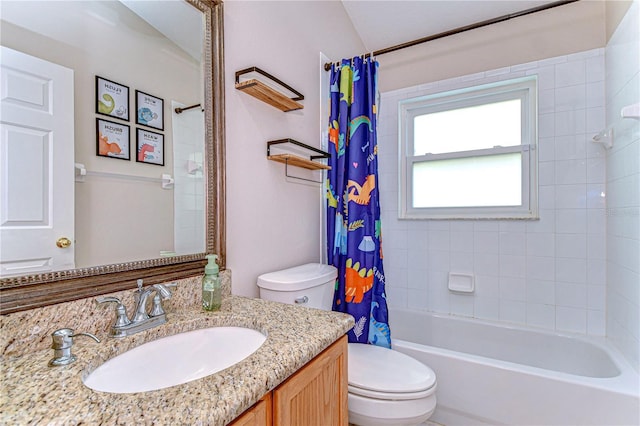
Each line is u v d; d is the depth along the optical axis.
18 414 0.48
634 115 1.28
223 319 0.95
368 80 1.79
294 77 1.69
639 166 1.43
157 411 0.49
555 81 2.00
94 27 0.85
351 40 2.32
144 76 0.97
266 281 1.33
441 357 1.65
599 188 1.90
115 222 0.88
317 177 1.88
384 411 1.21
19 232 0.70
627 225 1.58
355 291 1.70
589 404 1.35
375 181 1.75
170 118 1.04
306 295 1.35
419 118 2.51
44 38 0.76
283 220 1.58
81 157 0.82
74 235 0.80
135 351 0.78
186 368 0.85
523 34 2.08
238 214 1.30
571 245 1.97
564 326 1.99
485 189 2.27
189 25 1.11
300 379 0.74
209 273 1.02
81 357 0.67
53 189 0.76
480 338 2.17
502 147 2.20
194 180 1.11
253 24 1.40
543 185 2.04
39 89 0.75
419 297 2.44
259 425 0.62
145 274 0.93
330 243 1.82
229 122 1.26
